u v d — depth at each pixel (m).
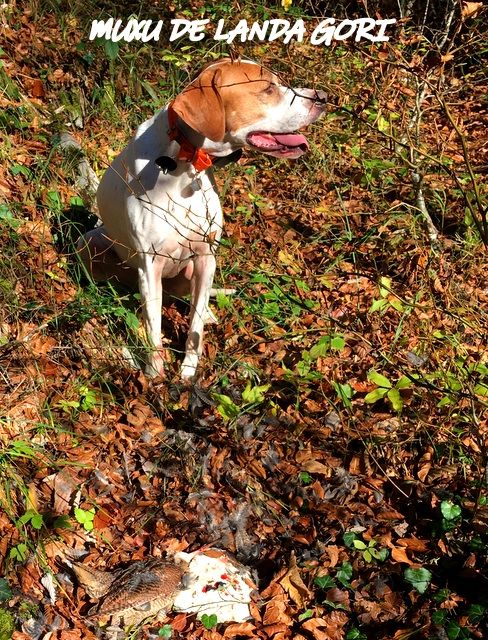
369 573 1.56
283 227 2.59
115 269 2.21
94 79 3.11
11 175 2.44
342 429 1.86
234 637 1.45
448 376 1.83
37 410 1.77
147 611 1.46
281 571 1.55
